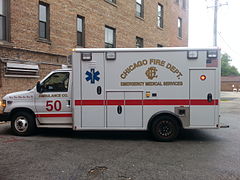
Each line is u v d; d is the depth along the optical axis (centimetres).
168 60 673
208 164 500
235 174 446
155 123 686
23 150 590
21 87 1120
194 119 675
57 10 1277
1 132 799
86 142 677
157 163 504
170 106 679
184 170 465
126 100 686
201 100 671
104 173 448
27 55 1136
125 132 816
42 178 424
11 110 739
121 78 685
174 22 2502
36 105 731
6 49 1047
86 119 695
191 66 669
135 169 469
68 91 719
